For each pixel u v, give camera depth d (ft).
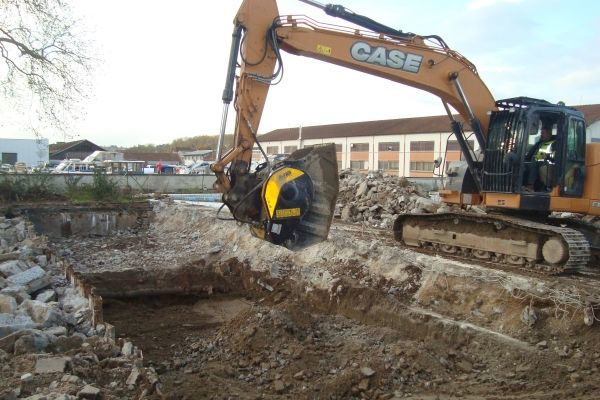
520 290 24.81
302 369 22.17
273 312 26.32
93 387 14.64
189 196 65.98
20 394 14.19
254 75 25.13
